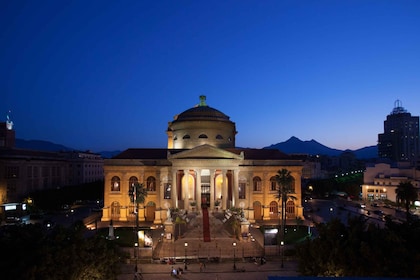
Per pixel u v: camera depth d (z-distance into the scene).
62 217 104.75
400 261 34.06
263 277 54.41
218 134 107.06
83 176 172.62
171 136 121.06
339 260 37.94
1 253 35.59
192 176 101.12
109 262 43.62
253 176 97.50
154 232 80.31
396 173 138.50
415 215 94.81
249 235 72.12
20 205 109.38
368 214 104.38
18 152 124.06
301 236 76.31
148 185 96.12
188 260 62.25
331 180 165.62
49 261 35.59
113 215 96.12
